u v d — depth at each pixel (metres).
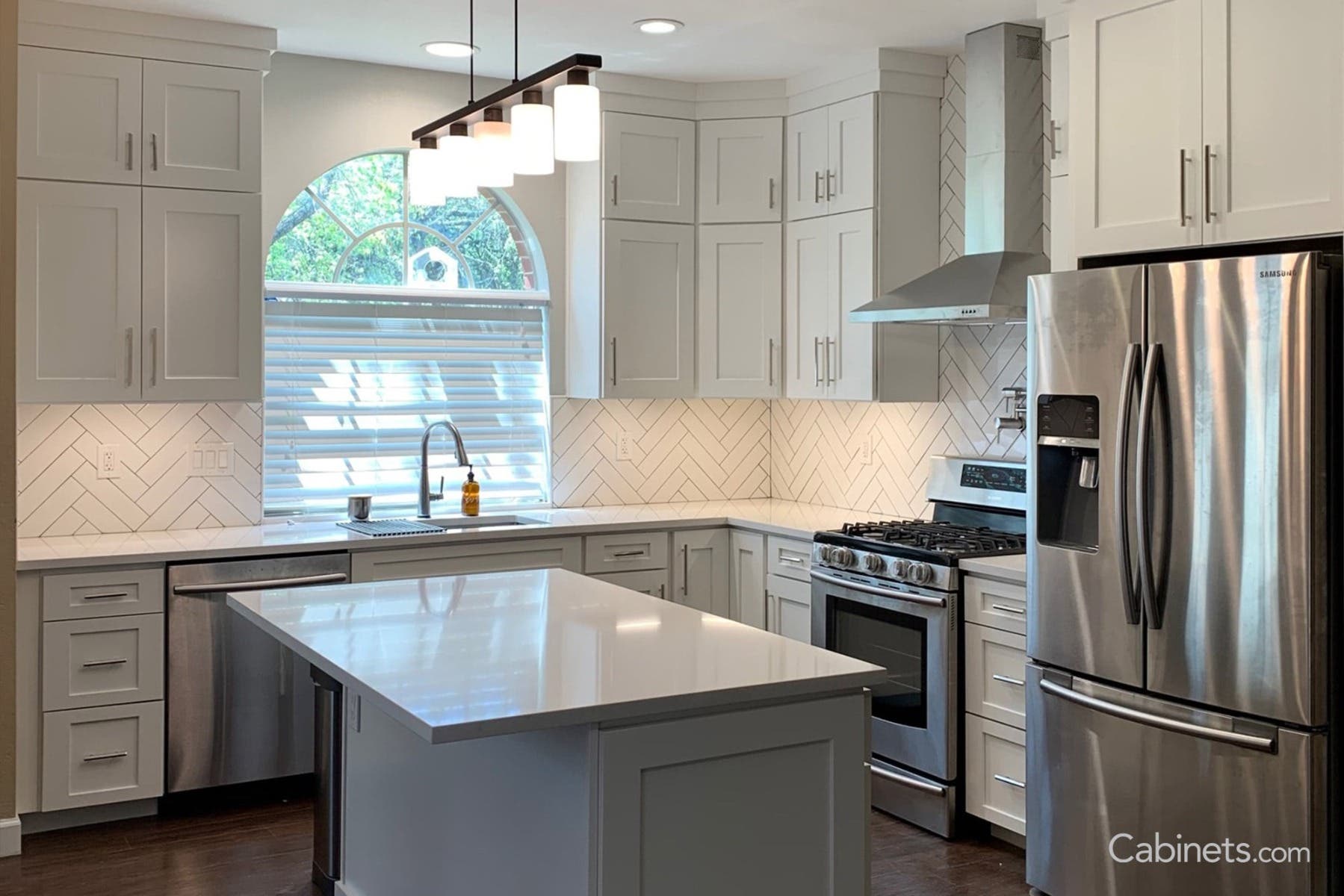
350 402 5.09
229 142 4.39
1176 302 3.08
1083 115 3.47
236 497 4.79
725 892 2.33
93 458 4.52
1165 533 3.11
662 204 5.18
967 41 4.43
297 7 4.14
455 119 3.03
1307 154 2.91
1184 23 3.19
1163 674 3.14
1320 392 2.85
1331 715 2.88
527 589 3.40
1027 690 3.55
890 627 4.22
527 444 5.47
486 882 2.68
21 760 3.91
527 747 2.49
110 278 4.22
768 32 4.42
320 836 3.57
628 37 4.46
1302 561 2.85
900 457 5.13
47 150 4.11
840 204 4.88
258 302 4.46
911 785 4.12
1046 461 3.50
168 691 4.12
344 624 2.87
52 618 3.93
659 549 5.02
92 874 3.67
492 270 5.44
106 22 4.15
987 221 4.38
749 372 5.24
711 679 2.35
